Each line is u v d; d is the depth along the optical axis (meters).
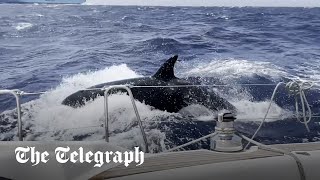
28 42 17.62
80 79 10.80
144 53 14.74
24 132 5.20
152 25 22.52
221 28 21.70
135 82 6.57
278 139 4.56
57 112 6.02
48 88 9.70
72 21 24.56
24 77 11.01
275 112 6.32
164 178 1.05
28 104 6.80
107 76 11.30
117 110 5.77
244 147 1.30
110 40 17.75
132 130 5.06
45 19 25.20
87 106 6.09
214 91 6.96
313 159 1.14
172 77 6.76
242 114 6.36
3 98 6.96
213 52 15.09
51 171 1.10
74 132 5.15
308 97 6.32
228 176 1.07
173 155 1.20
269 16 27.31
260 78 9.95
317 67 11.84
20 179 1.10
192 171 1.07
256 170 1.09
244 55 14.46
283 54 14.79
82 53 14.82
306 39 18.80
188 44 16.55
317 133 4.74
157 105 6.13
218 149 1.24
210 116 5.92
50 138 5.00
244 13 29.31
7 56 14.52
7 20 24.33
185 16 27.03
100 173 1.07
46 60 13.68
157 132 4.90
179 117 5.87
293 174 1.10
